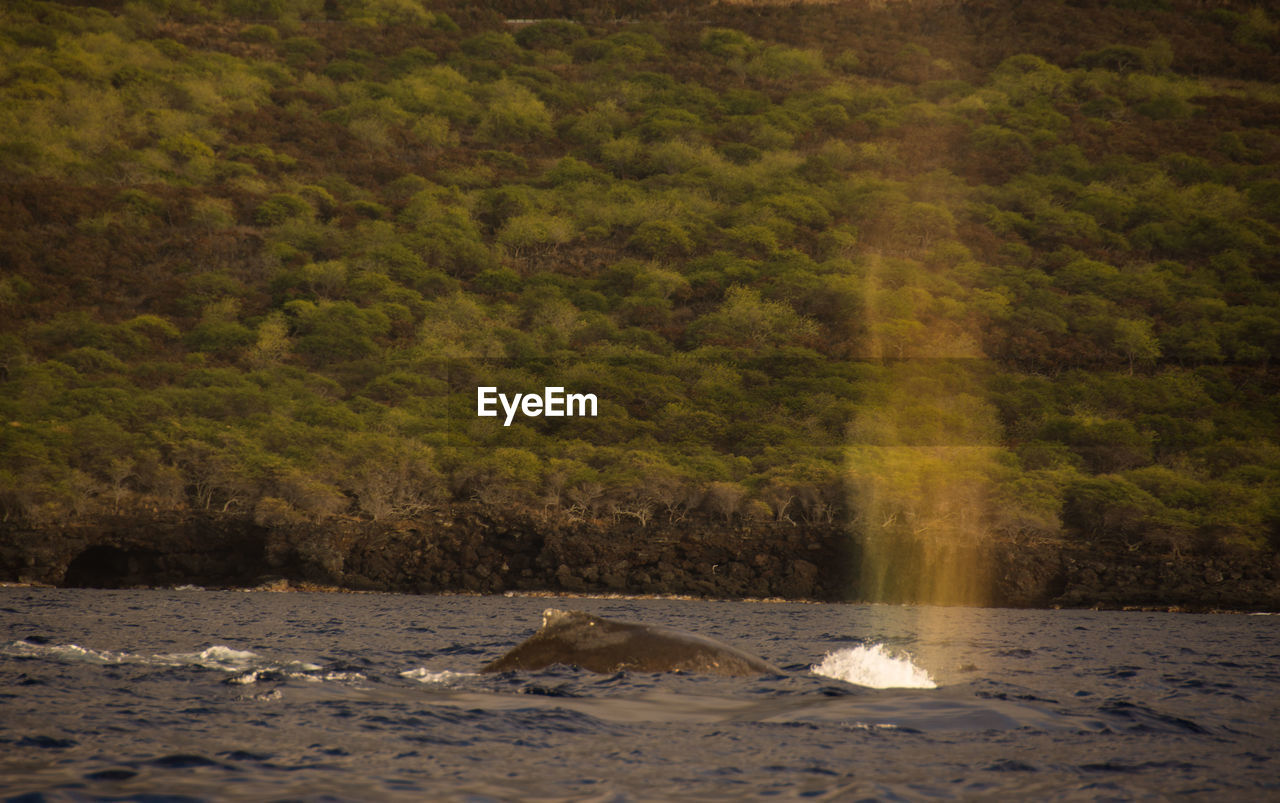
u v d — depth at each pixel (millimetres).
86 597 77625
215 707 15383
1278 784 11836
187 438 122875
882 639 44062
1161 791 11367
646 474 121062
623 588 110625
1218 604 105125
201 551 110062
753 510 117750
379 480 117750
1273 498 121250
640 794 10680
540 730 13758
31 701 15766
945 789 11164
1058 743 13805
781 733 13828
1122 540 116625
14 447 112062
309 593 104375
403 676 19172
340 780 10992
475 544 112750
